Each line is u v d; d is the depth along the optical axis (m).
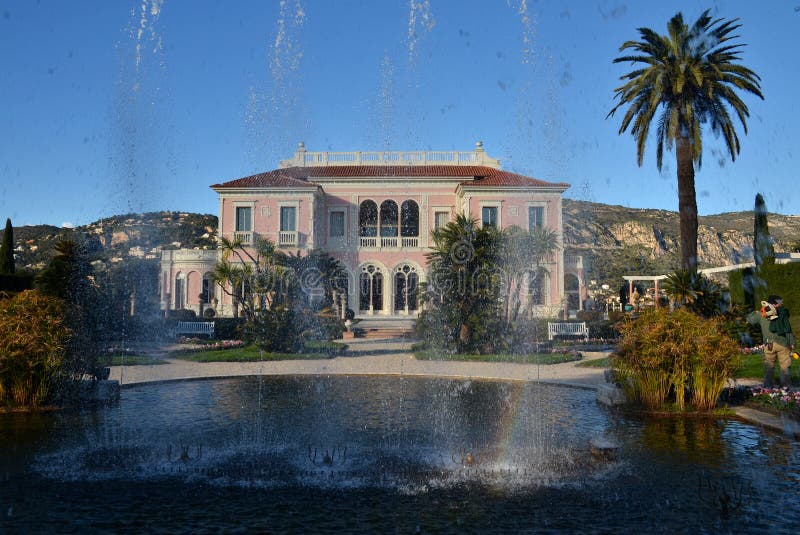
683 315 10.85
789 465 6.88
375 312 41.88
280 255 32.56
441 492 6.01
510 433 8.67
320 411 10.45
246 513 5.39
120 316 27.02
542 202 39.75
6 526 5.05
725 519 5.22
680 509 5.48
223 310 39.78
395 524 5.14
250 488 6.13
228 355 20.92
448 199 43.19
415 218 44.12
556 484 6.26
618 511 5.43
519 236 26.52
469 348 22.11
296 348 22.56
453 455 7.43
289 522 5.18
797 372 13.20
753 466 6.84
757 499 5.72
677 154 26.02
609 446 7.16
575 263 40.81
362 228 44.12
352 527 5.07
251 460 7.20
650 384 10.51
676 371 10.33
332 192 43.22
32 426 9.11
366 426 9.17
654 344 10.45
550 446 7.89
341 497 5.86
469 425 9.27
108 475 6.55
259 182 41.81
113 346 24.05
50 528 5.01
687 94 25.70
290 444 8.01
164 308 39.62
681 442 8.06
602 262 74.81
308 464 7.03
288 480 6.41
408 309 42.16
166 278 40.38
